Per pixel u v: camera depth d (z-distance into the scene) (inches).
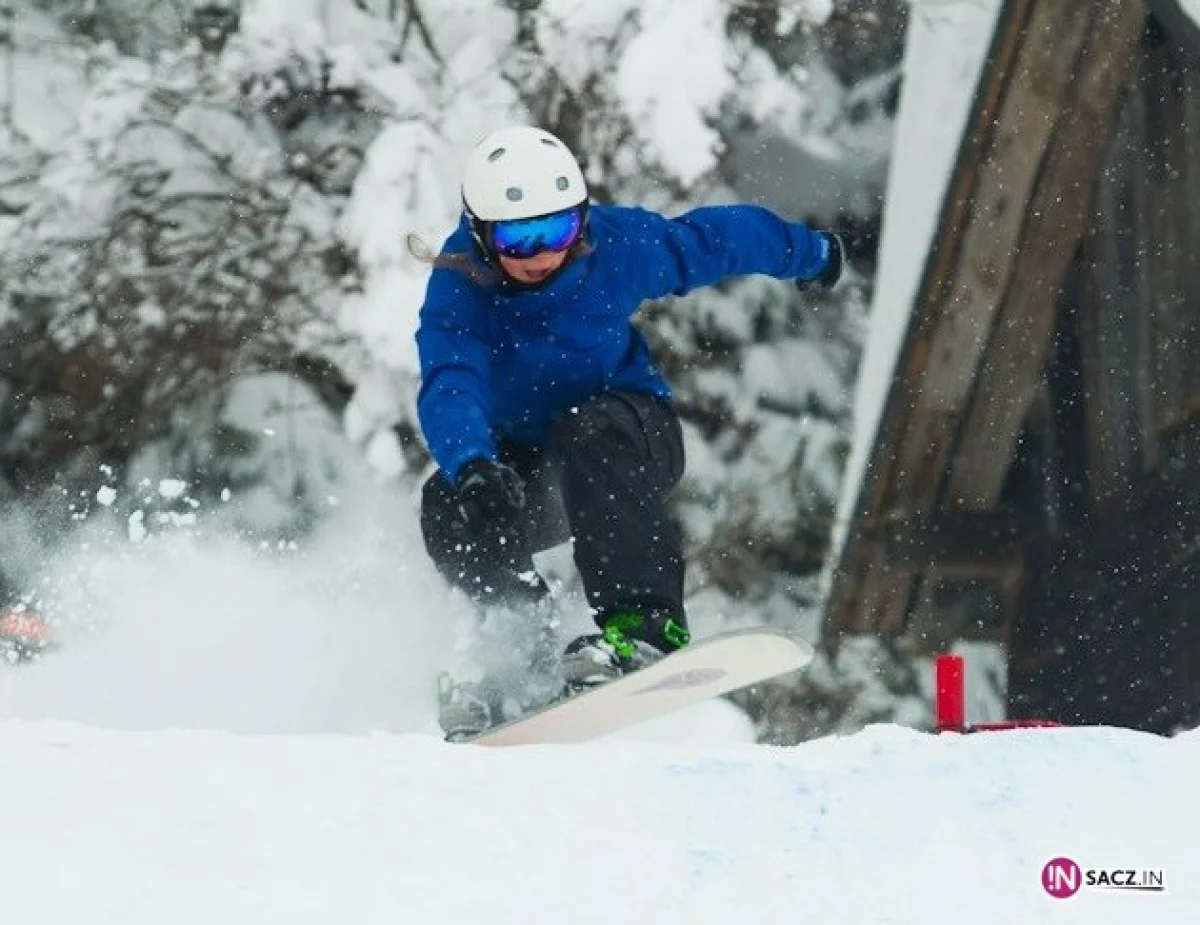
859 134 1839.3
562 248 645.9
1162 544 1839.3
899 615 1925.4
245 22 1614.2
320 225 1705.2
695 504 1844.2
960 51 1807.3
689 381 1841.8
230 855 377.1
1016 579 1948.8
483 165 648.4
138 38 1675.7
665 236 684.7
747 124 1736.0
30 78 1667.1
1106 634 1895.9
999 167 1782.7
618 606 648.4
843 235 722.2
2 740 459.5
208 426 1733.5
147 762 438.9
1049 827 423.2
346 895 360.5
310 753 452.1
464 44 1636.3
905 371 1833.2
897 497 1872.5
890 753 476.4
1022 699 1964.8
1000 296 1820.9
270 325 1720.0
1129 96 1796.3
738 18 1653.5
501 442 697.6
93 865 366.6
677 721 1507.1
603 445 660.7
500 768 448.8
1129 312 1845.5
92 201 1675.7
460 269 664.4
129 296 1704.0
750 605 1872.5
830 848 406.0
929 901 379.9
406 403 1599.4
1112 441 1886.1
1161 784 454.6
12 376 1727.4
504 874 379.2
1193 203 1753.2
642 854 396.8
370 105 1633.9
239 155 1692.9
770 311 1865.2
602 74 1608.0
